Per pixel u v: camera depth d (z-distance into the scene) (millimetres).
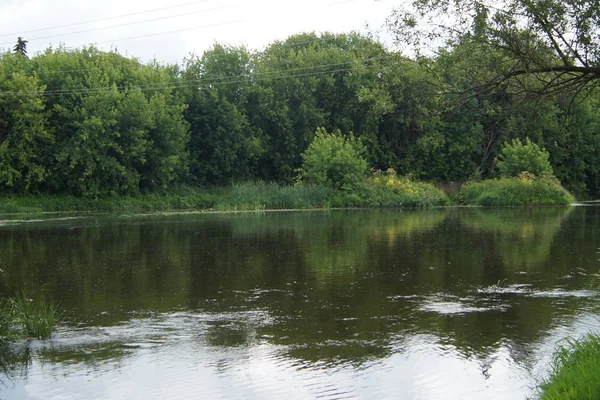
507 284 13859
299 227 28125
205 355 9078
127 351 9281
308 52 59719
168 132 49594
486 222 30391
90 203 45094
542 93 12047
